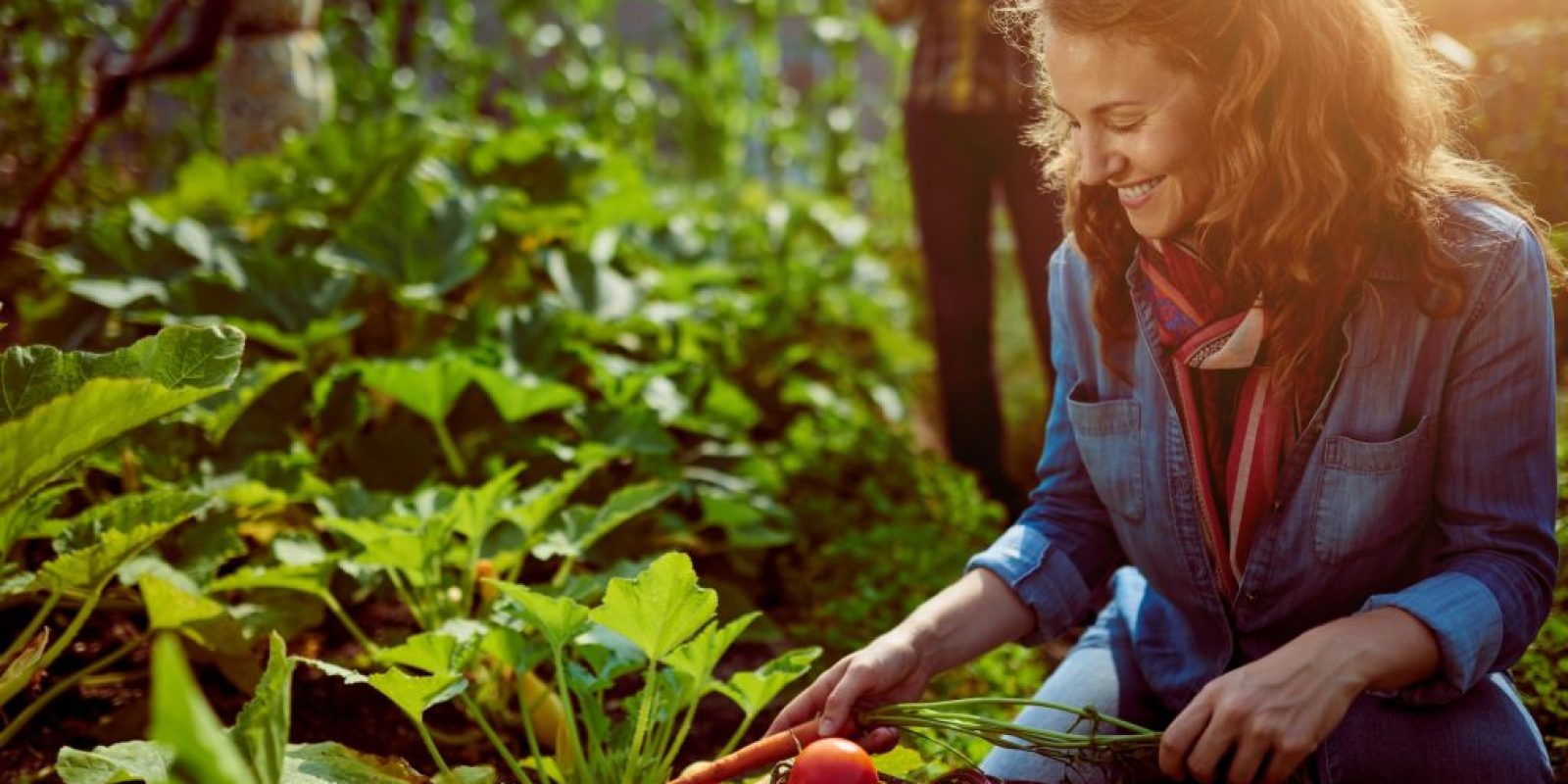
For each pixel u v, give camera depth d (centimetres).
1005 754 202
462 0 773
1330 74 161
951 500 395
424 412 343
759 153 900
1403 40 168
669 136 869
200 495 223
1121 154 168
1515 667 239
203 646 254
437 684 193
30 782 238
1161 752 164
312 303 384
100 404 178
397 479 338
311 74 568
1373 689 165
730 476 384
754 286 570
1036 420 517
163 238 406
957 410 431
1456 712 175
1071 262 203
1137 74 163
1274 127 163
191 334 200
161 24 386
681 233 548
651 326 436
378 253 412
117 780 174
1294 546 182
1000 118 394
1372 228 169
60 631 299
